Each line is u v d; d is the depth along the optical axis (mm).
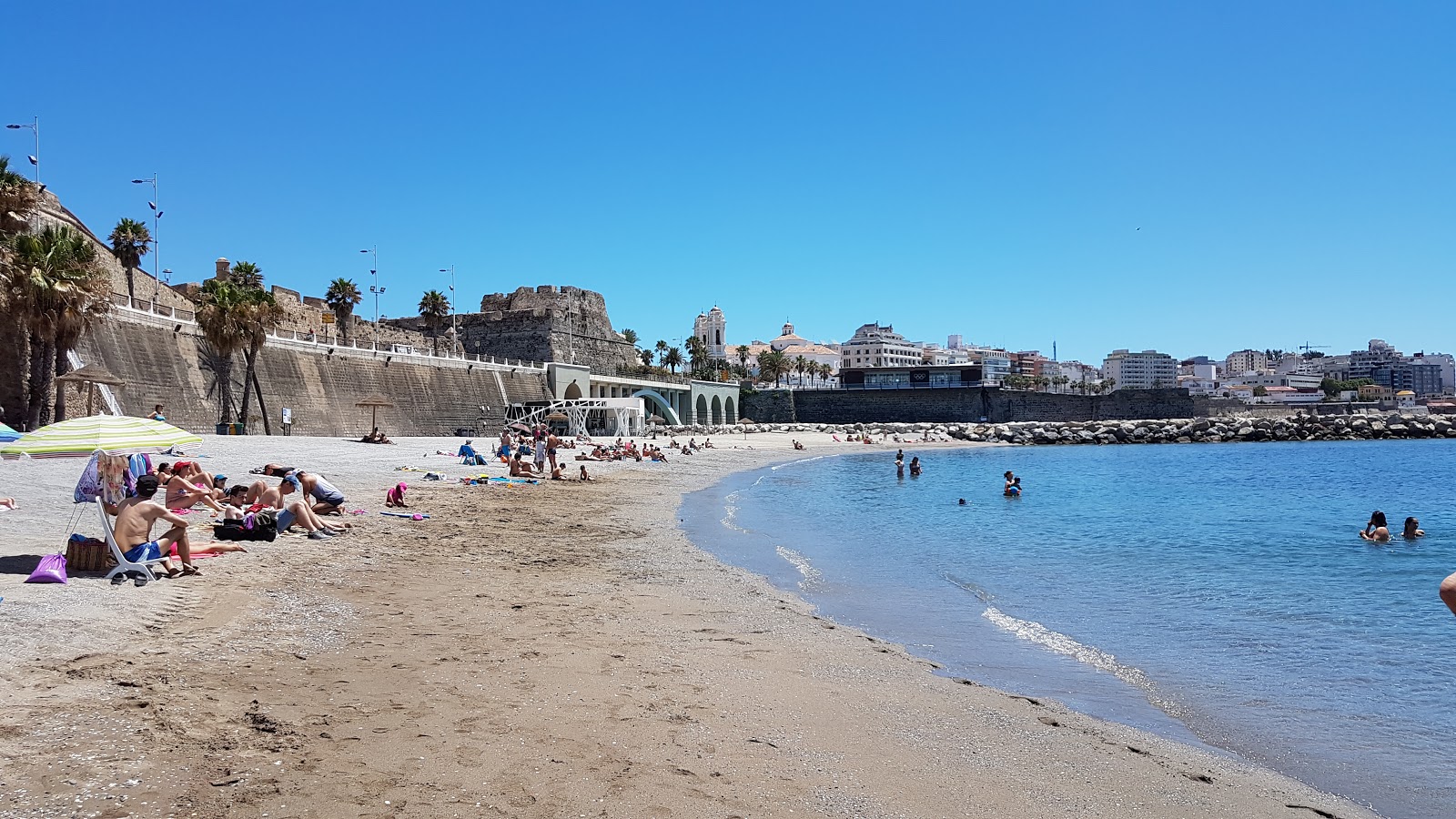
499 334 104750
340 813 4961
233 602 10203
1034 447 100875
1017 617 12797
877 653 10234
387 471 32562
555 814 5176
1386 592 15102
